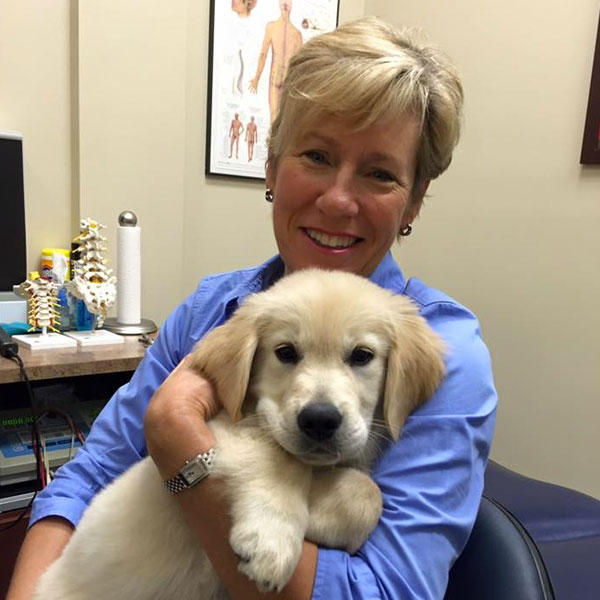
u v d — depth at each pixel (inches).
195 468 30.7
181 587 32.8
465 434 33.6
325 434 32.1
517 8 86.0
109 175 85.7
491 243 91.7
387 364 37.4
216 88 96.7
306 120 40.6
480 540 36.7
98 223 84.0
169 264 93.1
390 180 41.4
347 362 36.6
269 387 36.6
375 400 37.1
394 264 47.4
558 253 82.9
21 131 82.1
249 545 27.8
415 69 39.8
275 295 38.4
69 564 35.9
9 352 61.0
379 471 34.6
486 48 90.6
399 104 38.9
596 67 75.9
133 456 44.9
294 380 35.3
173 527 33.2
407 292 45.4
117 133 85.4
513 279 89.0
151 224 90.3
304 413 32.4
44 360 61.3
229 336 37.0
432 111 41.8
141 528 33.5
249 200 104.8
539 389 86.1
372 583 29.0
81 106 82.1
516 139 87.2
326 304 36.7
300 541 29.0
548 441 85.1
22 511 62.3
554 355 84.0
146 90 86.7
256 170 104.1
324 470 33.9
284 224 44.3
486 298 93.0
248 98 100.8
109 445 44.9
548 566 35.6
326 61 39.9
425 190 46.6
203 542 30.3
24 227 77.1
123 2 83.0
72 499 42.4
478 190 93.1
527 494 45.6
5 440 65.4
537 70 84.0
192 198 98.4
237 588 29.0
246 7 97.5
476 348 38.0
